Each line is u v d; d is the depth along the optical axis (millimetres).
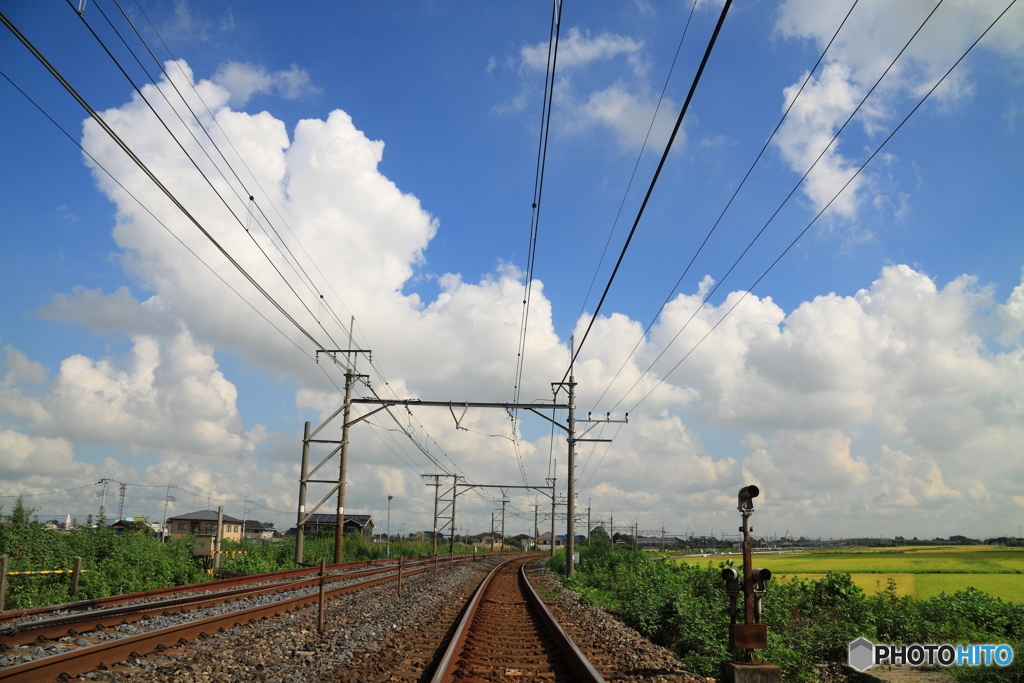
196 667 9094
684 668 10688
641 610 16641
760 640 8344
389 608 17625
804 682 10414
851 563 45406
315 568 31828
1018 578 30766
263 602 17359
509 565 52656
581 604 21234
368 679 8789
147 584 21750
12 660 9297
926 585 27484
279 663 9672
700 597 21172
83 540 21562
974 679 10320
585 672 9125
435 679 8188
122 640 9555
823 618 16172
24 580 16781
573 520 31000
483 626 14445
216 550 26578
